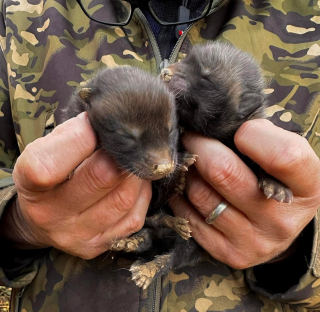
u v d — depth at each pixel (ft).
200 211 1.05
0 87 1.38
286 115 1.24
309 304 1.07
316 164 0.90
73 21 1.36
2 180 1.19
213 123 1.07
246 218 1.00
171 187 1.12
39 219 0.97
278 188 0.93
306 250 1.04
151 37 1.29
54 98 1.27
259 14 1.33
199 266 1.17
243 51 1.19
